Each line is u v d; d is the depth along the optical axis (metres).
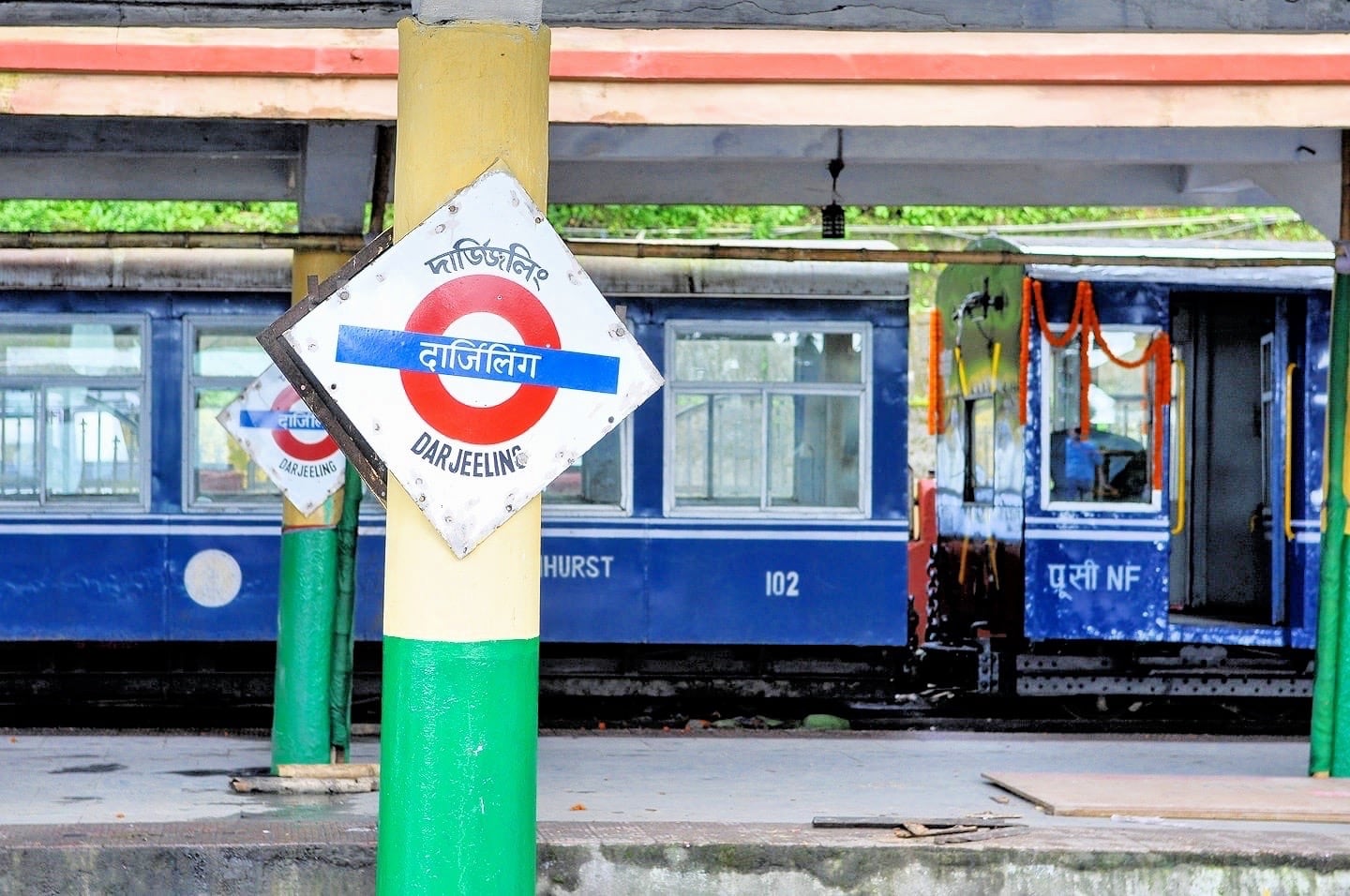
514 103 5.51
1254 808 8.82
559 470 5.48
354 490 10.23
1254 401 16.61
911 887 7.85
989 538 16.27
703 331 14.82
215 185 12.14
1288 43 8.84
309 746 10.05
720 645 15.02
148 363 14.67
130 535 14.62
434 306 5.38
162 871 7.64
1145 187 13.16
